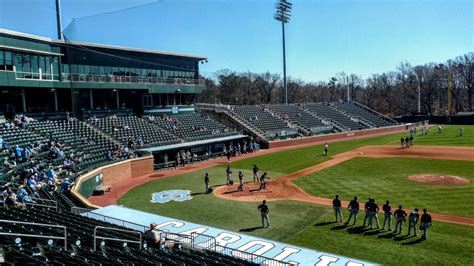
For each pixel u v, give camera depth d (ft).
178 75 171.01
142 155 118.93
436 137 184.44
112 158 108.37
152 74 156.56
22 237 36.88
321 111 239.50
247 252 44.86
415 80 310.65
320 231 58.39
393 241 53.11
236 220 65.51
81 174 86.48
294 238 55.72
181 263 33.96
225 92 329.31
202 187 93.35
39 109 123.13
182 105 179.93
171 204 77.77
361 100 375.86
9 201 53.16
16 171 73.31
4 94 112.78
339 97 397.19
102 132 126.11
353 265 42.27
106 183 97.76
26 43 105.19
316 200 77.56
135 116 152.87
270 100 352.28
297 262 43.04
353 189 85.25
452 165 110.73
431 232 56.03
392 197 77.00
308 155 143.23
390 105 341.62
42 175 74.90
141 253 37.52
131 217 60.34
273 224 62.80
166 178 107.65
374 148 155.63
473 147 146.51
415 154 134.72
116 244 41.70
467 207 68.23
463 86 272.31
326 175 102.68
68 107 131.03
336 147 165.07
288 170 113.39
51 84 115.03
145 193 88.99
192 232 51.06
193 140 147.33
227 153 137.18
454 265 44.60
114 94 148.97
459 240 52.47
